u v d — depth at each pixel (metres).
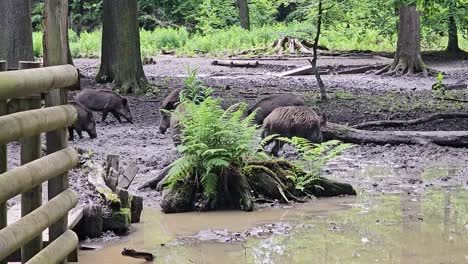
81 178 8.34
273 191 9.05
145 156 11.77
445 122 15.48
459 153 12.40
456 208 8.48
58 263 5.25
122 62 20.89
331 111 17.59
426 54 36.34
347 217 8.16
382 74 28.17
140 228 7.75
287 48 36.72
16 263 5.42
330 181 9.31
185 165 8.59
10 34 16.55
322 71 28.86
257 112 12.20
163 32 43.97
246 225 7.86
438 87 21.66
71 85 5.76
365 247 6.87
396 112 17.34
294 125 10.96
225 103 18.45
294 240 7.18
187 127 8.83
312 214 8.36
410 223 7.79
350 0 20.59
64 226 5.56
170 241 7.21
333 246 6.92
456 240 7.09
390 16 39.41
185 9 53.69
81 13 53.41
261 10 53.34
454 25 36.34
